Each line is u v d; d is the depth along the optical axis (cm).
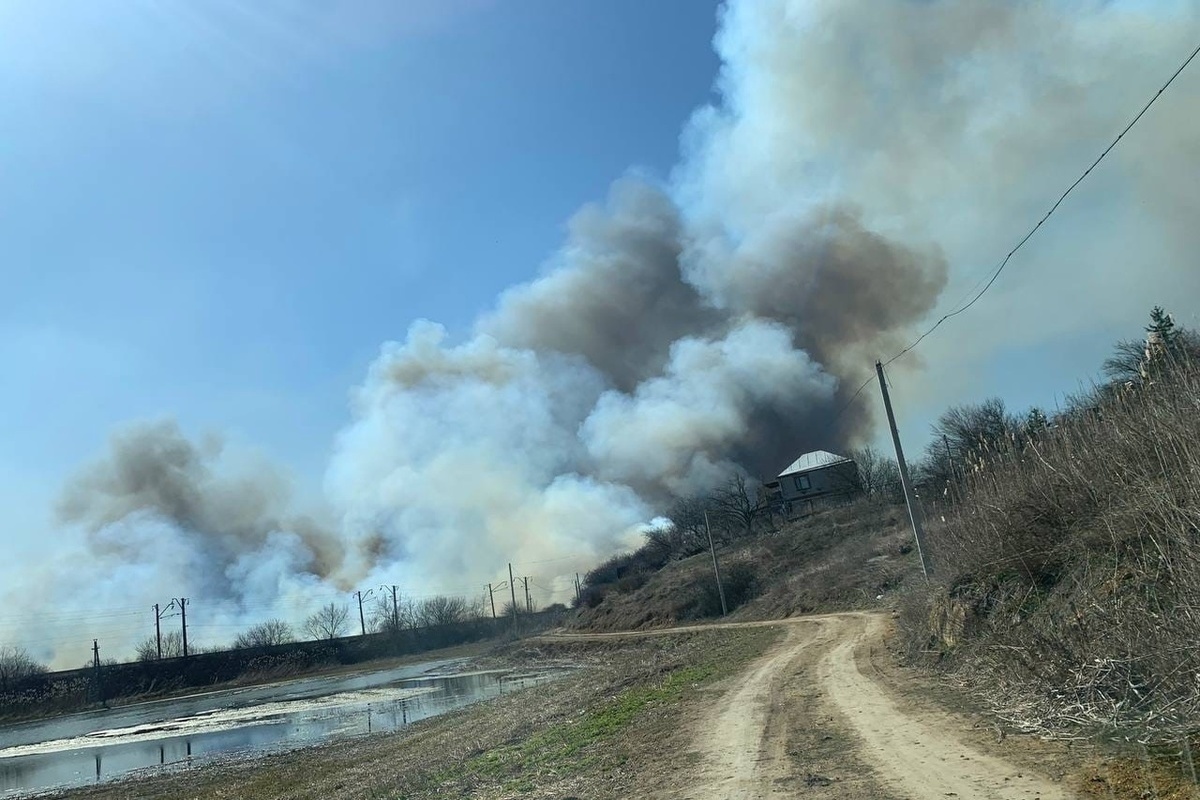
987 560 1608
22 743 5209
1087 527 1353
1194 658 830
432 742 2494
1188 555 873
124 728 5531
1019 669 1193
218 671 9856
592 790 1086
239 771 2878
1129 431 1240
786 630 3941
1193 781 682
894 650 2189
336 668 10038
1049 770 812
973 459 1903
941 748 995
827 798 848
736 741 1255
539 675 5238
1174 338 1281
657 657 3731
